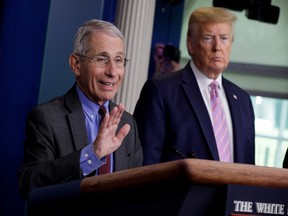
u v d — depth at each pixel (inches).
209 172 45.3
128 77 180.7
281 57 400.2
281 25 401.1
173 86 121.6
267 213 47.7
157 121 118.5
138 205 48.5
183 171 44.9
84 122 92.6
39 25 152.0
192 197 45.9
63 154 90.0
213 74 121.6
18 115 151.1
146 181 46.9
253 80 402.9
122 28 182.4
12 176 150.0
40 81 150.2
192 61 124.3
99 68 92.8
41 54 151.0
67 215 53.9
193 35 123.5
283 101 403.9
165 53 322.0
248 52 403.9
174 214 46.1
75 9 153.1
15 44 152.7
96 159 77.0
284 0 399.9
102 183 50.1
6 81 152.2
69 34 152.3
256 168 47.5
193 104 119.3
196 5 386.3
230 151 118.5
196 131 117.6
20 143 150.3
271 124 406.3
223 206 46.3
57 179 78.7
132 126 99.4
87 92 94.2
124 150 95.6
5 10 153.1
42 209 55.5
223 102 121.8
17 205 148.9
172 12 352.5
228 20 122.3
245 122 121.4
